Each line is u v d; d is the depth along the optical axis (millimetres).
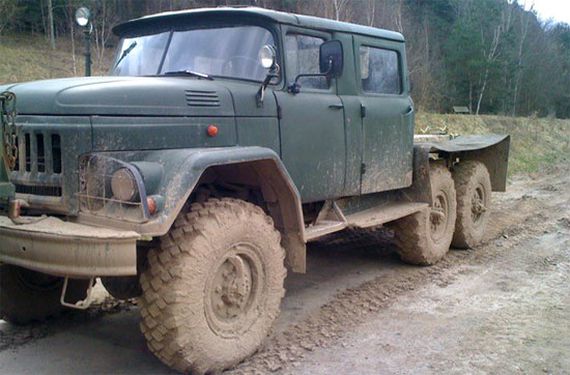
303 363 3982
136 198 3385
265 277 4055
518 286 5734
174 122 3865
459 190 7152
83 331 4543
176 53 4738
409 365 3961
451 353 4152
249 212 3918
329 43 4566
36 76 20297
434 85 33906
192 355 3572
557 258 6816
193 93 4016
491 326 4656
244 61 4535
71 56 23984
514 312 4984
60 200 3555
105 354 4129
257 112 4375
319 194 4969
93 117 3547
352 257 6898
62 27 27016
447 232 6777
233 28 4641
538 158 19359
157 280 3510
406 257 6441
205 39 4691
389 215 5656
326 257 6902
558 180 14422
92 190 3543
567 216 9359
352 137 5285
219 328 3770
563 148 24531
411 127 6172
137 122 3707
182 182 3494
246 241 3873
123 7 23688
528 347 4254
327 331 4562
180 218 3688
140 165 3535
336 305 5164
